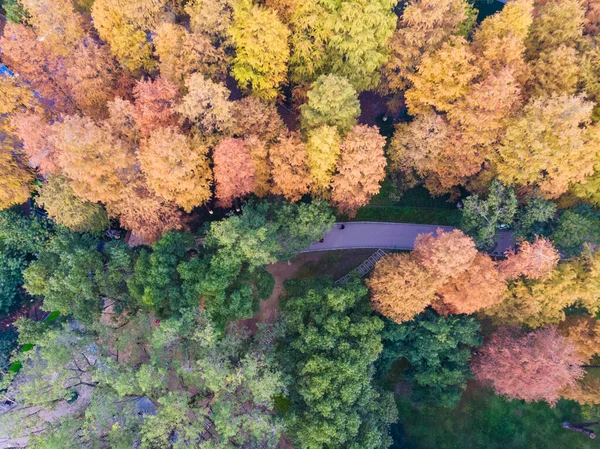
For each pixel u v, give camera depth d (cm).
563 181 3775
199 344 3475
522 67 3925
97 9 3784
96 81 3906
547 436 4731
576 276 3806
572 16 3981
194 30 3916
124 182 3803
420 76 4097
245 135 3850
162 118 3681
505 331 4188
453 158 4275
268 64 3969
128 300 3891
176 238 3738
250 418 3162
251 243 3366
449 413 4762
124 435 3133
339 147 3716
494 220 3969
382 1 3888
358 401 3653
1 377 4141
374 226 5022
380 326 3759
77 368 3741
